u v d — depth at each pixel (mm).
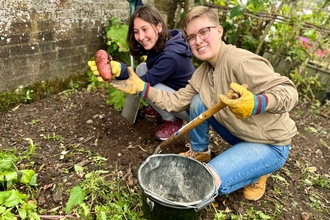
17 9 2277
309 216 1842
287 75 3945
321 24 3680
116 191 1792
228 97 1359
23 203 1518
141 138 2373
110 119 2568
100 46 3219
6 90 2457
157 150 1970
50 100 2758
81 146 2174
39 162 1956
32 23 2428
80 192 1504
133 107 2441
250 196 1868
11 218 1414
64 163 1979
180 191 1748
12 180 1626
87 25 2949
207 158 2154
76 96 2904
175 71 2188
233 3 4109
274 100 1368
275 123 1608
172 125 2357
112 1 3160
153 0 3742
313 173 2316
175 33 2289
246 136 1665
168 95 1940
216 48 1584
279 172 2240
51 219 1546
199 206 1316
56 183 1801
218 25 1562
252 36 4180
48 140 2191
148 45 2096
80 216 1566
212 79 1751
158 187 1729
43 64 2666
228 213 1768
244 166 1595
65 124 2418
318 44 3611
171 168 1675
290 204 1929
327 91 3600
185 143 2387
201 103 1841
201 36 1532
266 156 1634
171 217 1358
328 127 3146
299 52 3717
